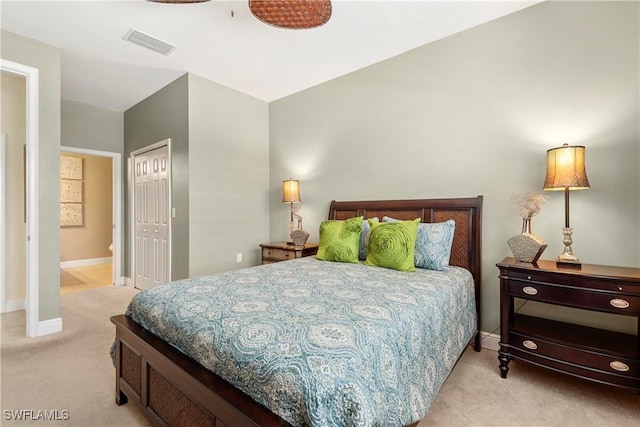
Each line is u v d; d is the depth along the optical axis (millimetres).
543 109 2295
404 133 3008
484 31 2553
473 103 2611
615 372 1658
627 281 1617
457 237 2617
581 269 1853
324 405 857
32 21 2459
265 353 1013
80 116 4246
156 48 2910
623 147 2004
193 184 3426
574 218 2162
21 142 3439
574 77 2178
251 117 4094
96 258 6465
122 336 1654
